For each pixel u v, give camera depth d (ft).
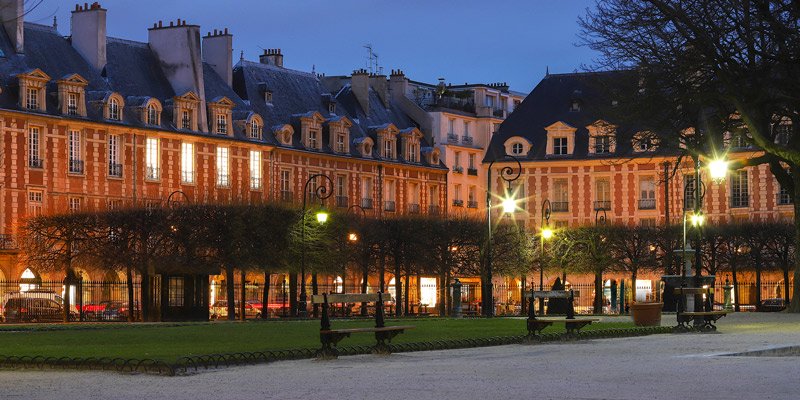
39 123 271.90
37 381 73.56
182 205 226.58
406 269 263.70
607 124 210.18
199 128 310.45
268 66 350.84
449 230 263.49
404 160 377.09
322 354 87.61
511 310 298.56
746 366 76.69
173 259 215.51
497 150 378.94
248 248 224.33
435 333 116.67
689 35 171.63
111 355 88.12
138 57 308.60
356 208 352.28
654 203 358.23
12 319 211.00
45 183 272.51
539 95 380.17
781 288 323.16
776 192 346.13
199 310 199.21
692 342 103.50
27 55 278.67
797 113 187.83
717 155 181.57
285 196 330.75
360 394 64.13
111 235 224.53
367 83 377.50
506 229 270.05
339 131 354.95
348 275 301.84
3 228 263.29
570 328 110.22
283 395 64.28
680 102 183.32
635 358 84.94
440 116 394.11
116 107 290.35
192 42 310.24
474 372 75.00
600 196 365.40
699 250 150.10
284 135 336.70
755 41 169.58
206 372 77.82
